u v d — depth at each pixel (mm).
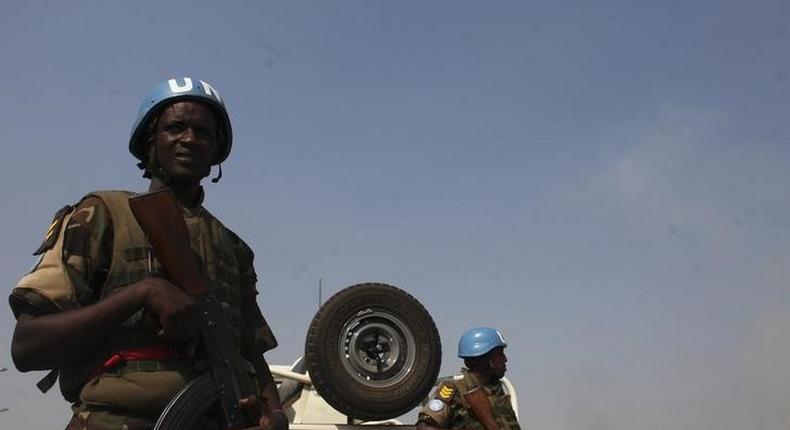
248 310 2377
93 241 1928
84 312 1771
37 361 1778
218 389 1948
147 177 2236
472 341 6086
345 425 5543
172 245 1957
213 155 2254
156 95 2143
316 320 5562
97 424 1842
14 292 1826
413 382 5629
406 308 5766
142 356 1892
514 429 5914
